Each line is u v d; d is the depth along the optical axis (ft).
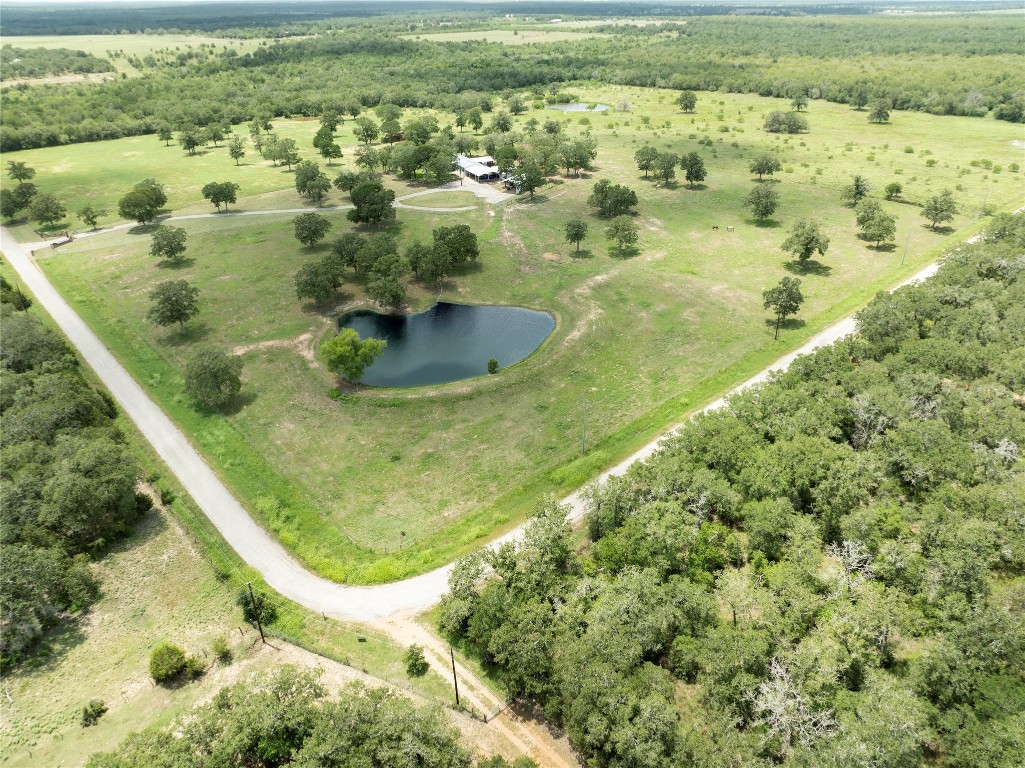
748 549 202.28
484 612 176.14
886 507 200.13
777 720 144.15
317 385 308.40
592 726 145.18
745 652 155.02
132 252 463.83
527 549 195.62
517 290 399.85
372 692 155.43
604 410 285.23
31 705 168.76
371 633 188.03
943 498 199.41
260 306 384.27
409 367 327.67
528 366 319.27
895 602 169.17
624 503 205.05
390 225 498.69
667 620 166.20
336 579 205.26
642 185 585.22
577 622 171.73
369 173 570.46
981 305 294.66
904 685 151.02
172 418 287.28
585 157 605.31
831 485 200.54
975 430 229.45
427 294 396.98
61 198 571.69
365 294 396.57
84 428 248.93
